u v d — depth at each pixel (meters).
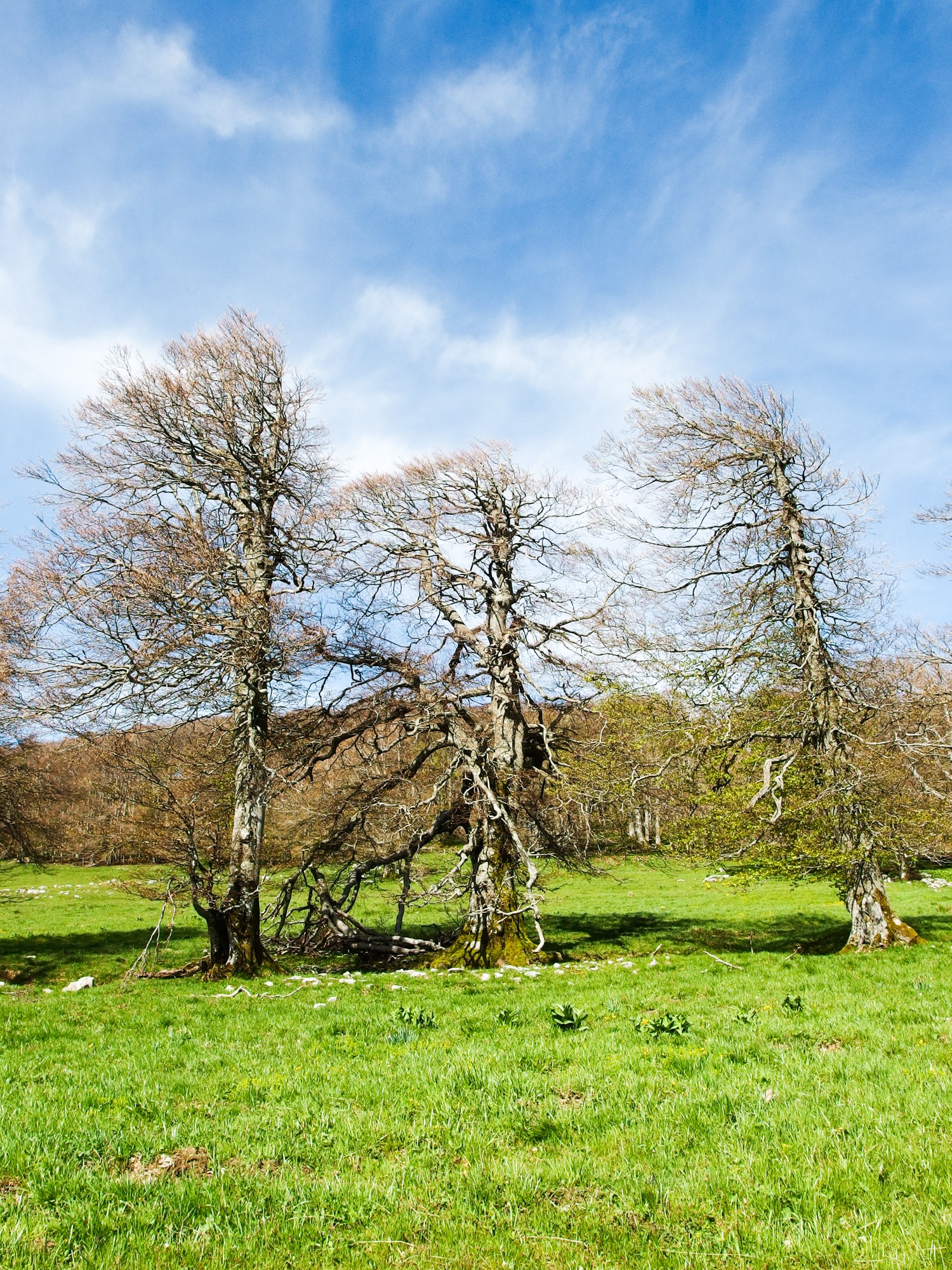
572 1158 5.81
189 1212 5.13
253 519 20.30
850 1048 8.54
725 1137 6.05
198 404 20.62
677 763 20.84
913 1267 4.23
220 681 18.17
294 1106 7.27
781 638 19.78
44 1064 9.84
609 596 22.75
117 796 20.91
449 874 21.34
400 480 23.17
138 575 17.17
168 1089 8.11
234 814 20.83
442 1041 10.08
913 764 18.53
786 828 18.42
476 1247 4.70
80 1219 5.01
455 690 23.16
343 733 22.70
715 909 32.38
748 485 21.02
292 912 23.69
